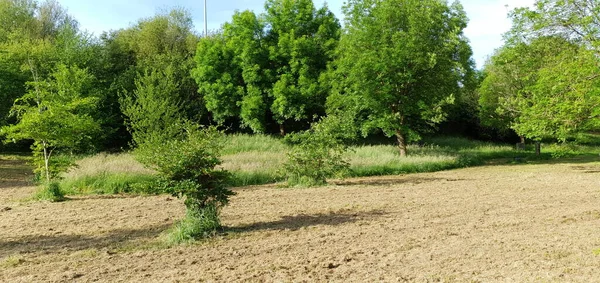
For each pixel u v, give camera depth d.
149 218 10.38
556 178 17.42
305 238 8.23
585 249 6.90
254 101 30.45
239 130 36.56
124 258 7.18
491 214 10.19
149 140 18.56
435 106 26.34
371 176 19.67
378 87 25.64
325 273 6.15
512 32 19.44
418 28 25.20
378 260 6.73
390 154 24.30
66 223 9.99
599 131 45.41
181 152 8.47
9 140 13.99
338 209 11.14
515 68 28.50
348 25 26.70
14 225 9.85
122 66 36.78
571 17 16.92
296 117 30.78
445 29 26.50
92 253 7.50
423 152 27.05
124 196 14.09
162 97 23.16
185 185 8.23
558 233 8.09
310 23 33.53
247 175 16.88
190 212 8.68
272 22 33.88
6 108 29.44
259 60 31.92
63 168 14.66
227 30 34.06
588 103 14.87
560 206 10.97
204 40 33.00
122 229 9.31
